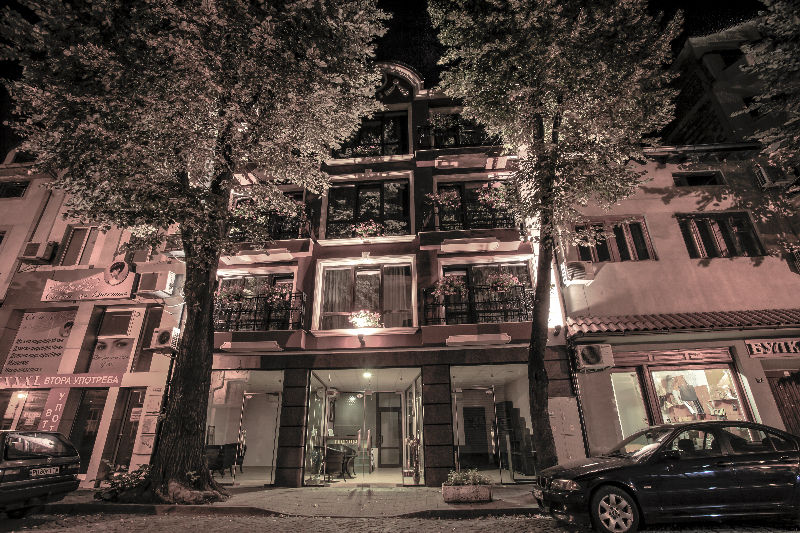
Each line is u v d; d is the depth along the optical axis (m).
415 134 14.99
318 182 12.77
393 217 14.29
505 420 14.97
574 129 9.73
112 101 8.56
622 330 10.77
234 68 9.02
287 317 12.88
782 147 11.98
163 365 12.98
